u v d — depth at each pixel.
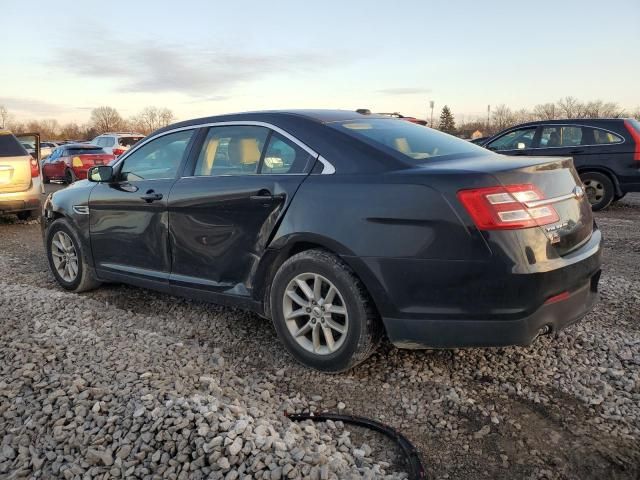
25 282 5.60
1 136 9.34
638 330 4.01
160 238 4.30
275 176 3.61
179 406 2.77
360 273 3.14
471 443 2.74
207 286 4.00
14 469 2.49
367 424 2.89
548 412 2.99
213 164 4.07
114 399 2.91
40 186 9.80
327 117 3.81
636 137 9.66
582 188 3.46
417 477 2.46
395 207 3.04
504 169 2.97
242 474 2.34
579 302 3.20
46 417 2.79
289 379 3.40
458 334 2.97
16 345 3.57
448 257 2.91
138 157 4.65
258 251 3.64
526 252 2.86
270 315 3.71
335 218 3.23
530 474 2.51
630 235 7.68
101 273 4.91
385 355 3.67
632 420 2.89
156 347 3.66
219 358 3.56
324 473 2.33
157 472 2.39
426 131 4.04
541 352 3.66
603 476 2.49
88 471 2.43
